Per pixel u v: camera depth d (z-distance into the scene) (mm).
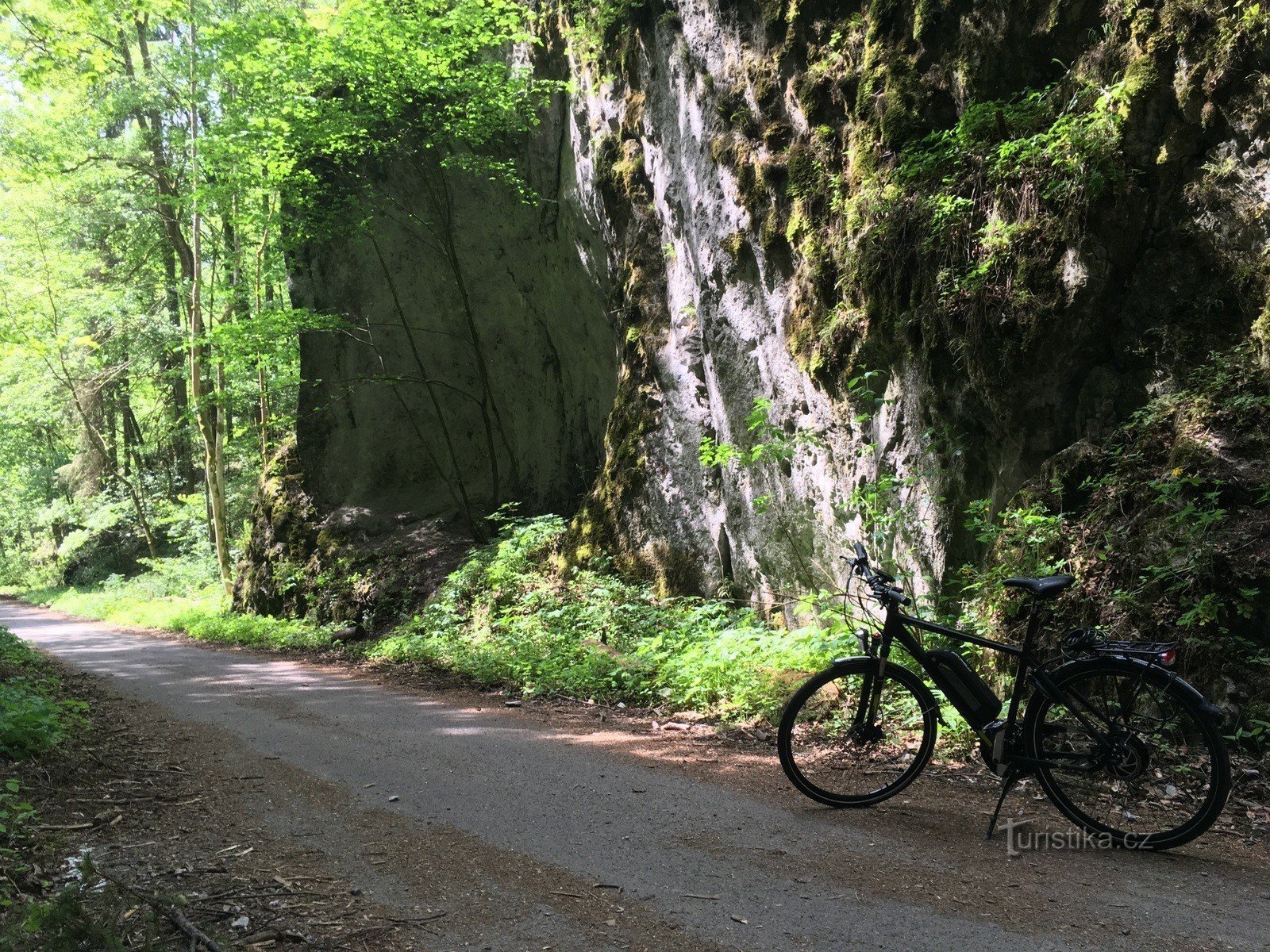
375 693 8844
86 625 20344
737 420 10148
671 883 3562
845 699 4867
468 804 4672
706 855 3873
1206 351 5891
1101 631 5484
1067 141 6277
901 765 4660
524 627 11086
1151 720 4016
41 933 2844
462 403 17016
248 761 5707
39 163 19203
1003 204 6711
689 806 4598
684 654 8320
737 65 9711
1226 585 5125
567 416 15328
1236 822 4145
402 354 17234
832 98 8586
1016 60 7008
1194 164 5949
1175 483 5500
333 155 16078
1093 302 6250
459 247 15992
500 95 13805
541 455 15734
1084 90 6379
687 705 7309
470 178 15391
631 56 11906
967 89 7297
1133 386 6223
